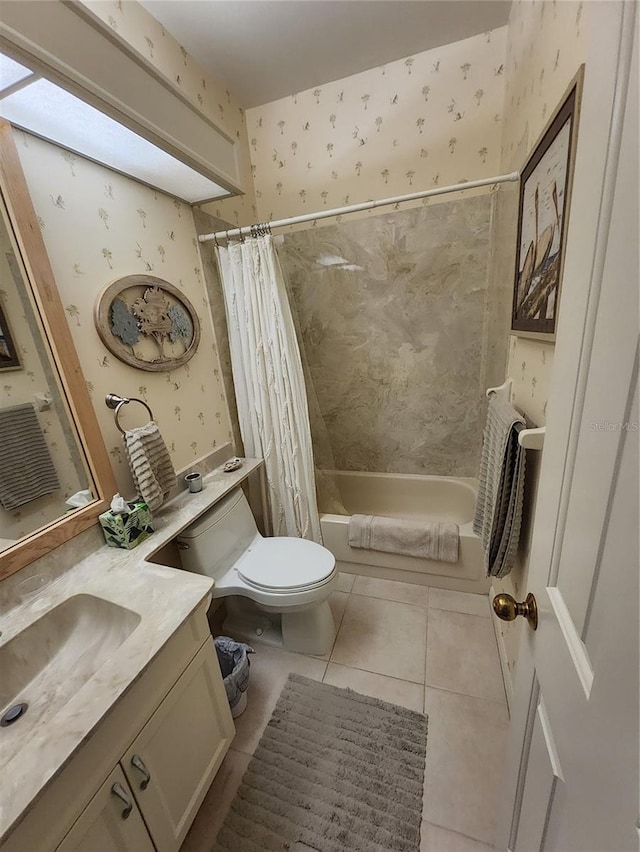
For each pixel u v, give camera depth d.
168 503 1.47
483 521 1.45
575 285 0.51
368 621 1.77
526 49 1.30
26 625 0.90
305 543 1.68
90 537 1.15
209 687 1.06
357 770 1.19
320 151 2.01
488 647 1.60
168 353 1.50
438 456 2.41
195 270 1.67
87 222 1.17
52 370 1.07
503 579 1.64
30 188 1.00
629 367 0.37
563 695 0.52
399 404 2.37
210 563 1.46
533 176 1.14
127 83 0.94
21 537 0.99
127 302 1.32
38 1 0.75
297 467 1.89
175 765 0.93
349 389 2.43
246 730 1.34
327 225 2.11
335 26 1.52
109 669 0.76
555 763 0.56
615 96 0.39
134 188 1.34
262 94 1.95
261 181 2.17
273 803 1.12
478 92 1.70
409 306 2.14
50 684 0.89
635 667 0.35
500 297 1.74
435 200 1.90
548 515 0.61
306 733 1.31
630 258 0.36
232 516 1.62
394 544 1.92
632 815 0.35
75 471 1.13
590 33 0.45
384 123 1.87
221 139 1.35
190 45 1.56
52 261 1.07
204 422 1.74
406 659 1.57
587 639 0.46
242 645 1.44
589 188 0.46
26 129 0.99
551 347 1.04
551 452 0.60
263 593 1.43
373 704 1.39
